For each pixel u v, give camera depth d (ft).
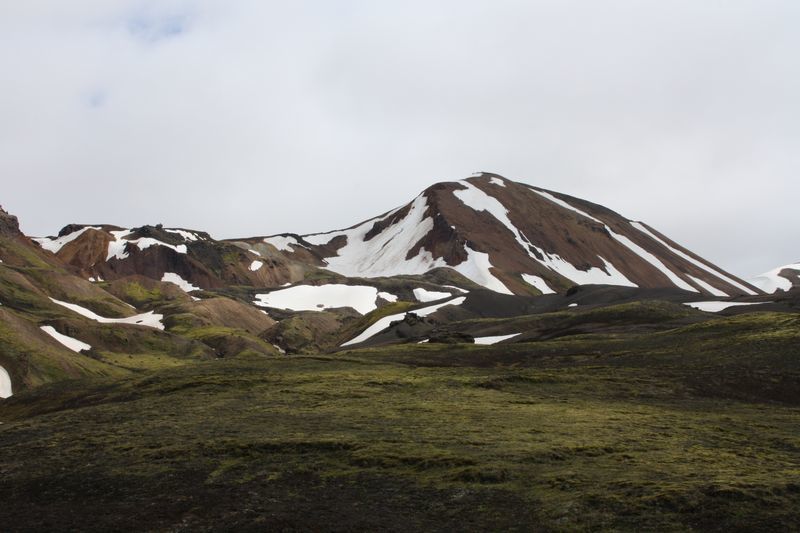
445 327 551.18
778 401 213.05
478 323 544.62
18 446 177.58
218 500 129.08
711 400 214.07
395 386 240.32
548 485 125.08
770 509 107.55
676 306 456.45
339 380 252.21
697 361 260.42
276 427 180.96
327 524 115.55
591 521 108.37
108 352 614.75
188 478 142.41
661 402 211.41
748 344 270.67
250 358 325.62
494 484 128.47
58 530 119.75
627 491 118.11
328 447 156.35
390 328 610.65
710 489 114.83
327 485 134.10
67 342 608.60
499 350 333.62
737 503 109.81
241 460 152.15
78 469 153.79
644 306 447.83
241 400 224.94
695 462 139.54
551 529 107.55
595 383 237.45
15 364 483.10
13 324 537.65
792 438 162.81
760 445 157.48
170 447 164.14
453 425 176.96
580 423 177.58
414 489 129.08
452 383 243.60
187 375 282.97
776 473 128.77
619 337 337.72
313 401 217.97
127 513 125.70
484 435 164.45
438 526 112.68
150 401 233.14
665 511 109.60
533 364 298.97
